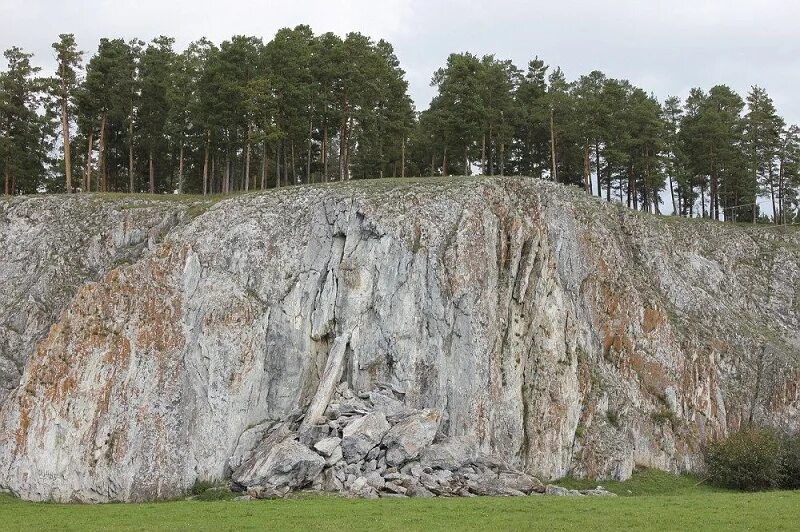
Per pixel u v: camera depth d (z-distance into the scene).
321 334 60.94
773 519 34.19
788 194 114.88
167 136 96.81
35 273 68.88
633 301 75.38
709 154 104.88
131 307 57.28
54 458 52.03
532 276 66.94
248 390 57.03
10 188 91.94
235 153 97.06
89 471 51.69
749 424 75.75
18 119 89.44
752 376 78.62
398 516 36.28
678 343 75.19
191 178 109.50
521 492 50.16
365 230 64.50
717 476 67.06
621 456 64.12
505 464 54.22
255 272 63.16
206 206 71.88
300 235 65.44
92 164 103.19
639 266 83.31
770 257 93.62
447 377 59.53
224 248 64.38
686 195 118.12
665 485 64.44
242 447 55.16
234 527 33.78
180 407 54.78
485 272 64.12
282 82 86.00
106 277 58.75
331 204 66.44
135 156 100.75
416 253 63.09
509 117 102.56
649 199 111.44
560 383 63.97
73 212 73.81
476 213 66.50
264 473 49.47
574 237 76.62
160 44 103.00
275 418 57.84
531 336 65.19
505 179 74.81
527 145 111.38
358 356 59.72
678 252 88.69
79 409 53.34
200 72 95.50
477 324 61.47
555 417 62.56
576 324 69.69
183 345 56.97
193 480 53.16
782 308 88.62
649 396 71.75
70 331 56.19
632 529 32.16
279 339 60.16
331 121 94.31
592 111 95.69
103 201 74.94
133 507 43.16
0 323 64.25
